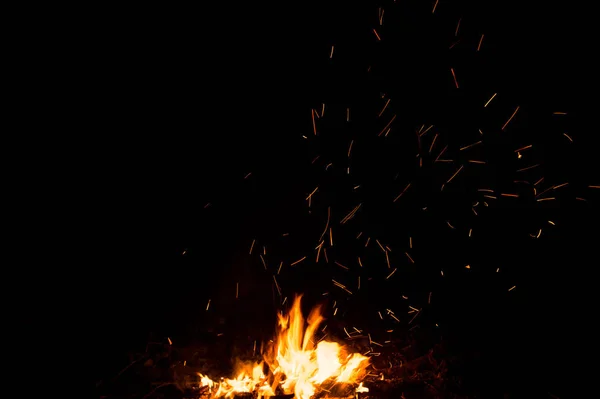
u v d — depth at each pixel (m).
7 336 3.99
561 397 3.36
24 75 5.04
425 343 4.13
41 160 5.20
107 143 5.28
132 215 5.35
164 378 3.52
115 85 5.18
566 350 4.04
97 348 3.95
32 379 3.47
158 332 4.29
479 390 3.41
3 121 5.07
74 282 5.00
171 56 5.18
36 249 5.16
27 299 4.64
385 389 3.36
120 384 3.43
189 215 5.37
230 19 5.12
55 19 4.98
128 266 5.24
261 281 5.16
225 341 4.14
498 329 4.42
